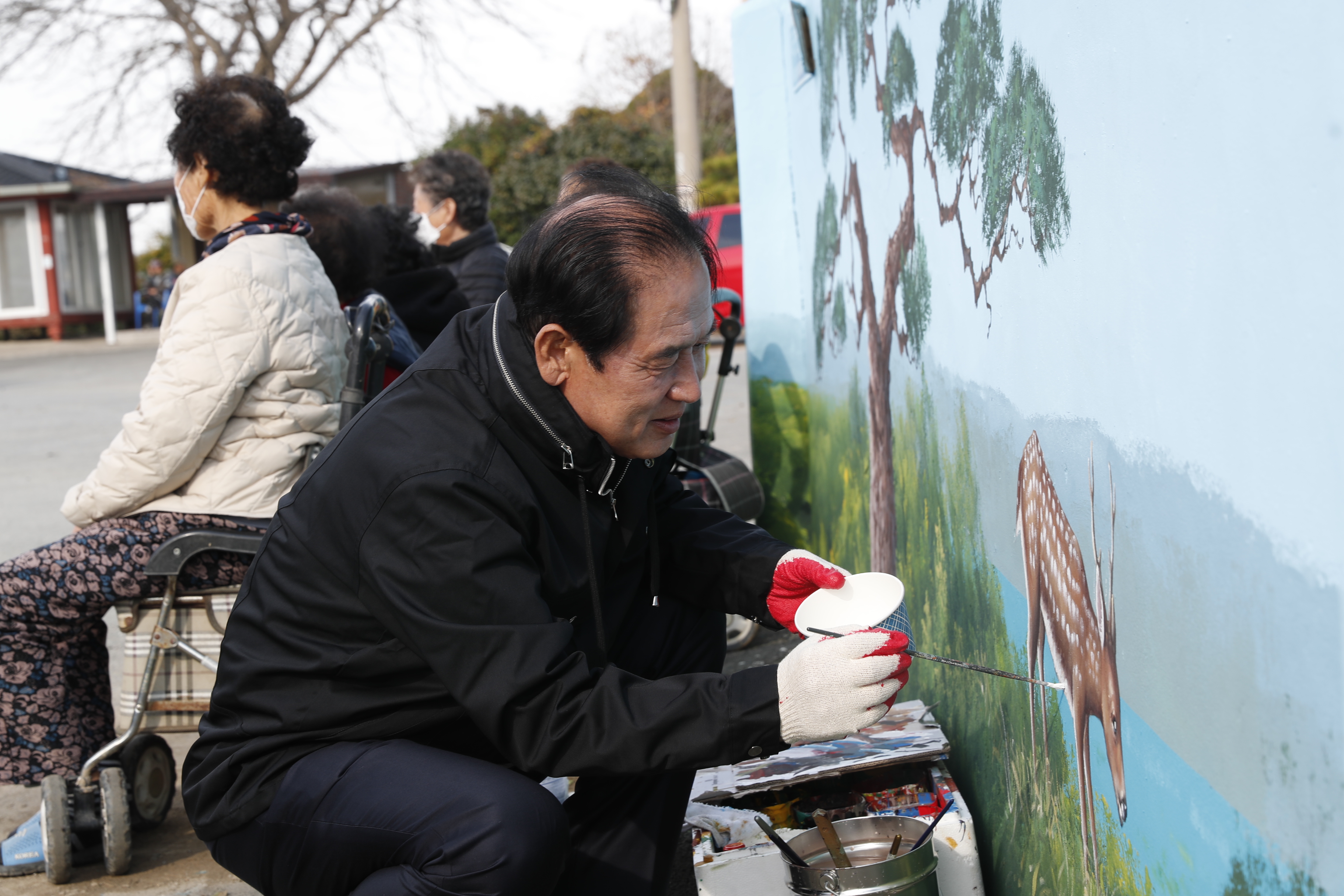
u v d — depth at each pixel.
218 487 2.56
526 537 1.59
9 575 2.54
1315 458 0.97
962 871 1.95
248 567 2.50
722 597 1.97
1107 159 1.39
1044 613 1.76
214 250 2.65
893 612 1.57
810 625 1.62
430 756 1.63
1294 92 0.97
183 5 21.28
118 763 2.64
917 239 2.45
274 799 1.66
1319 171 0.94
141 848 2.77
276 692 1.68
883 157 2.74
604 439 1.59
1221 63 1.09
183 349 2.49
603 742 1.46
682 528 2.01
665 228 1.46
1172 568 1.27
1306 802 1.02
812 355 3.94
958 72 2.06
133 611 2.60
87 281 25.53
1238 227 1.08
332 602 1.61
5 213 23.75
